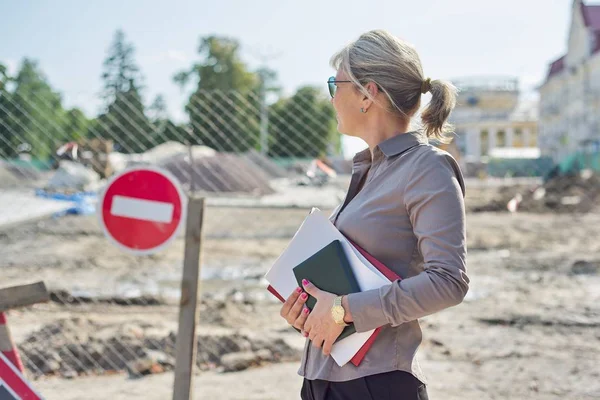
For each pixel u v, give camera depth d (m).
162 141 7.55
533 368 6.86
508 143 72.75
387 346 2.42
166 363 6.82
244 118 7.65
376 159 2.59
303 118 8.35
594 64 59.97
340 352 2.42
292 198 18.56
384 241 2.43
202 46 75.19
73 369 6.71
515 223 25.22
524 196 34.28
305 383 2.61
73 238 16.48
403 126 2.58
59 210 17.88
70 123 8.36
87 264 13.82
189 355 4.64
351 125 2.62
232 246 17.06
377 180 2.50
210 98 7.35
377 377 2.40
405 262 2.43
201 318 9.02
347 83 2.57
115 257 14.80
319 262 2.43
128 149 9.02
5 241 16.03
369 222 2.45
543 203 31.73
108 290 11.28
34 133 8.21
